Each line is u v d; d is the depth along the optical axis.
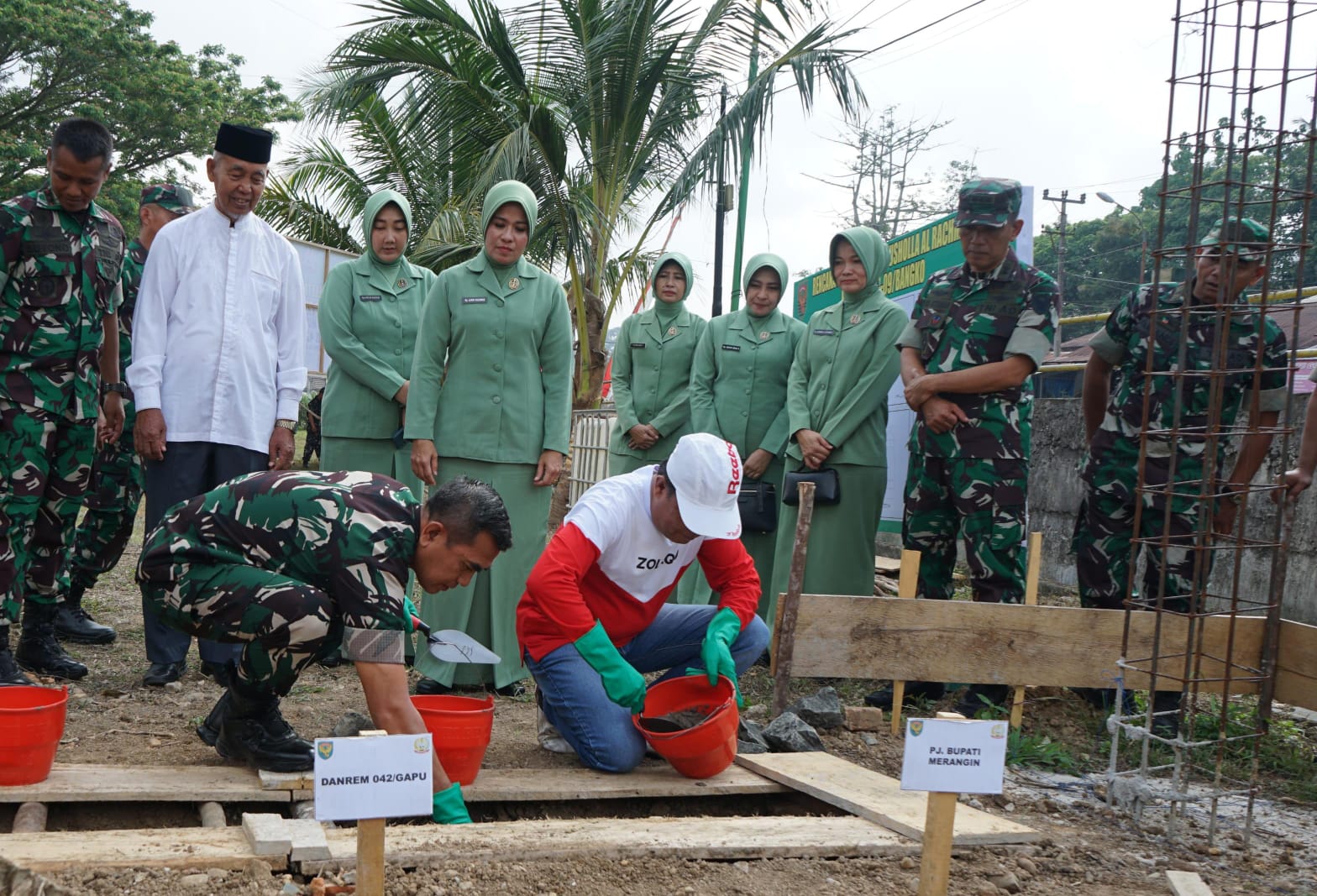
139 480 5.04
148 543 3.19
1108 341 4.88
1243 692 4.45
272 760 3.19
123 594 6.38
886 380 5.39
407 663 5.27
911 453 5.00
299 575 3.07
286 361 4.46
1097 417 5.11
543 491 4.91
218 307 4.22
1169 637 4.41
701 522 3.26
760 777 3.60
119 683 4.42
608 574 3.56
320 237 16.34
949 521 4.93
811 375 5.58
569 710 3.51
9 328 3.97
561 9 11.28
